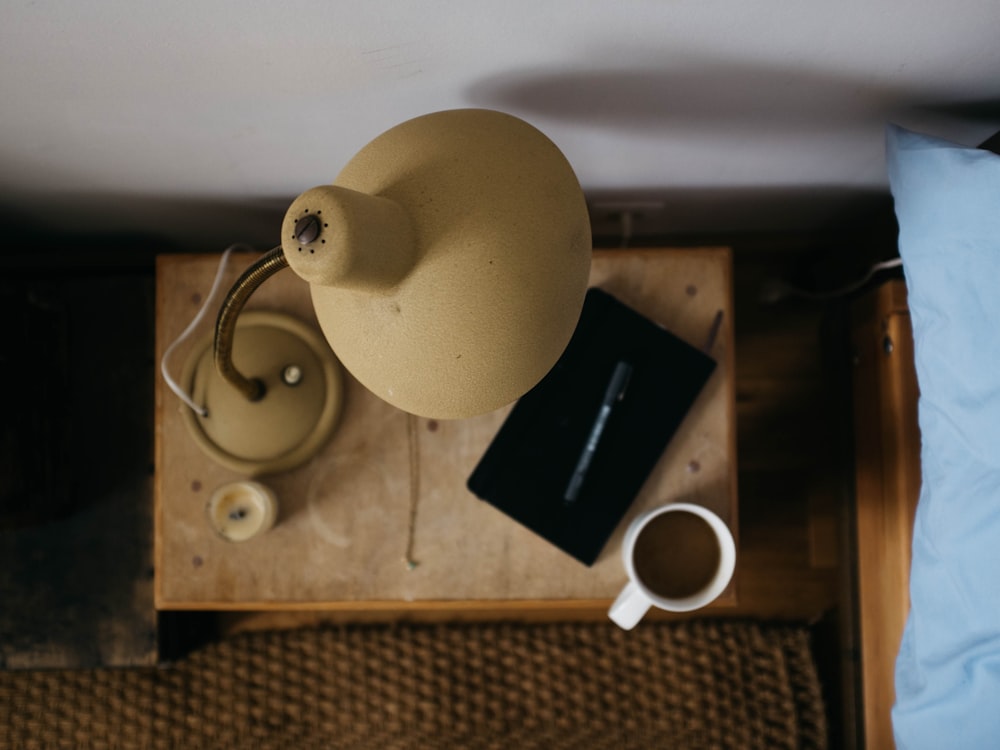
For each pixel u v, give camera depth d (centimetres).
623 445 77
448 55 54
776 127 69
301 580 78
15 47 51
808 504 119
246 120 64
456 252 42
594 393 78
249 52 53
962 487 63
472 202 42
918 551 69
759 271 121
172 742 116
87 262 109
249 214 93
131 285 98
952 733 64
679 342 78
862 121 68
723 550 72
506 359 44
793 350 121
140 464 97
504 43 53
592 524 77
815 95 62
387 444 79
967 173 59
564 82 59
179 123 65
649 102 63
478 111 47
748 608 118
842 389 109
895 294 89
